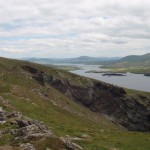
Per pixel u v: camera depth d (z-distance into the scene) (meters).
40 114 73.12
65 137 48.66
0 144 35.28
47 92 128.00
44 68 169.12
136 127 176.88
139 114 178.88
